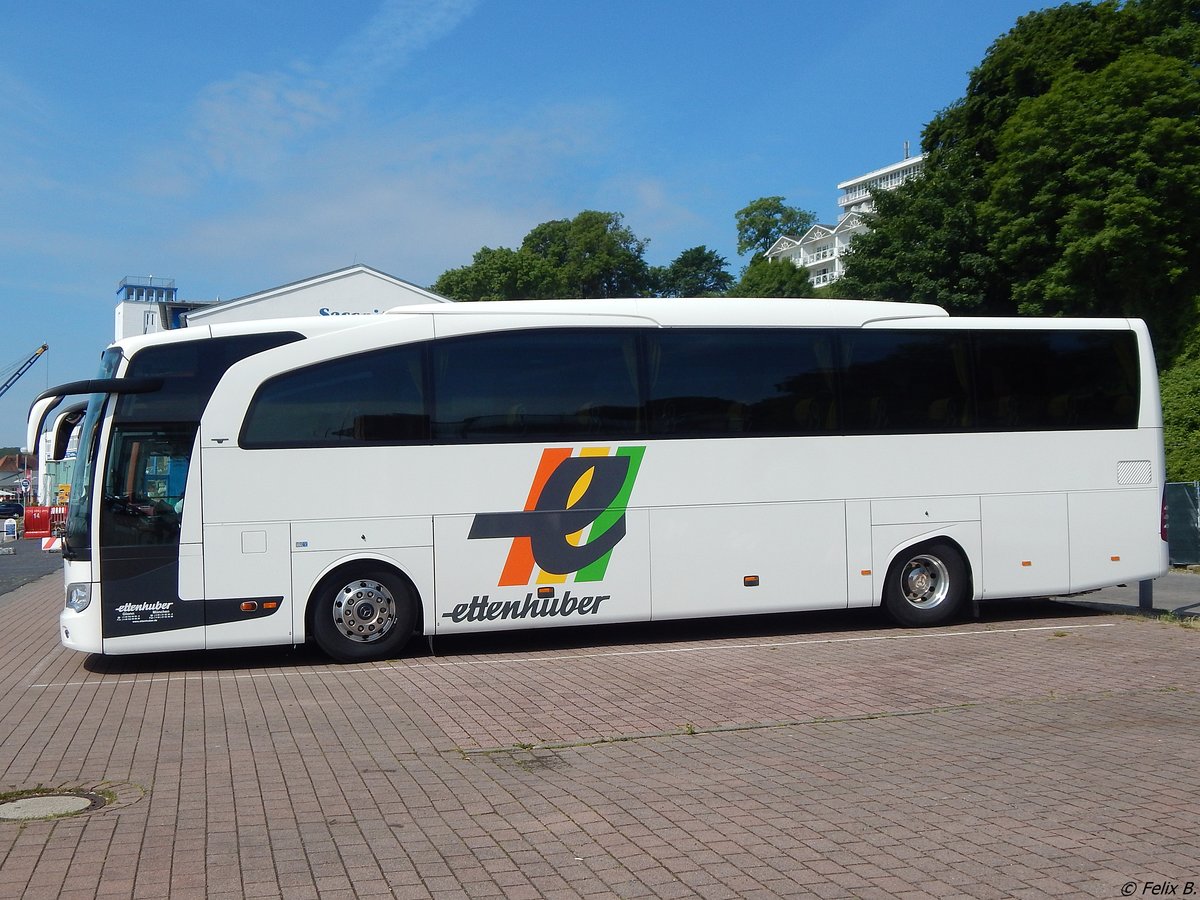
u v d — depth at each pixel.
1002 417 13.11
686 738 7.81
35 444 10.45
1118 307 33.62
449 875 5.00
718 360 12.22
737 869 5.04
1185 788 6.27
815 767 6.91
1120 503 13.45
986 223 35.50
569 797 6.29
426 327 11.38
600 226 79.19
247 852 5.34
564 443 11.65
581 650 11.88
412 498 11.20
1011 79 37.88
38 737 7.96
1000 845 5.32
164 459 10.70
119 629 10.50
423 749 7.52
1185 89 31.59
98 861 5.21
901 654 11.25
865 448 12.62
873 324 12.77
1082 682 9.62
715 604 12.07
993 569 13.02
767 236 106.94
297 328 11.14
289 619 10.85
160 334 10.90
